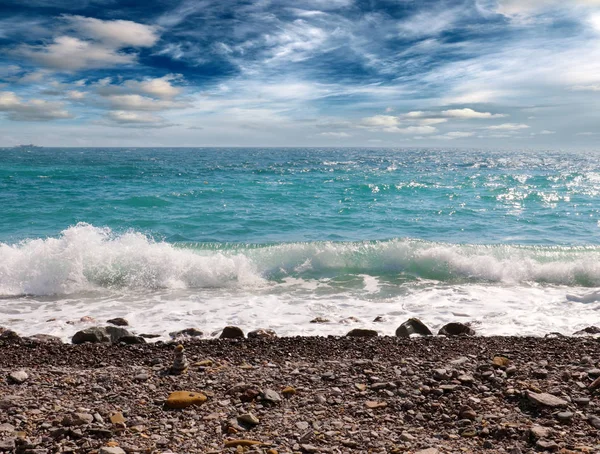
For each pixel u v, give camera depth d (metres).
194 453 3.90
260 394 5.13
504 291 11.05
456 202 26.19
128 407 4.81
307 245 13.45
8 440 3.96
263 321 8.88
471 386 5.33
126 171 42.94
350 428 4.41
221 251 13.26
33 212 21.14
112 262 11.85
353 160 76.12
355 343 7.22
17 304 9.98
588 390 5.12
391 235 17.97
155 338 7.86
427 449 3.92
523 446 4.03
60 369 6.06
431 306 9.84
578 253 13.45
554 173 46.06
